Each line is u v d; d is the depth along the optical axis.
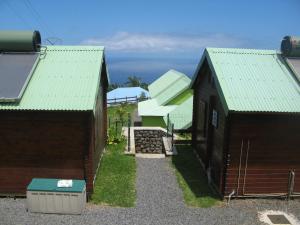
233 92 11.68
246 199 12.29
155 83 39.50
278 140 11.91
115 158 16.47
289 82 12.45
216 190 13.05
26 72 12.16
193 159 16.92
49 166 11.72
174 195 12.59
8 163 11.69
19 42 13.09
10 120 11.38
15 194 11.94
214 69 12.68
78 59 13.22
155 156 17.34
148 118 25.56
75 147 11.56
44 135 11.49
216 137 13.68
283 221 10.86
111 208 11.45
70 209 10.96
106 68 15.40
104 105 17.45
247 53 13.82
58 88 11.73
